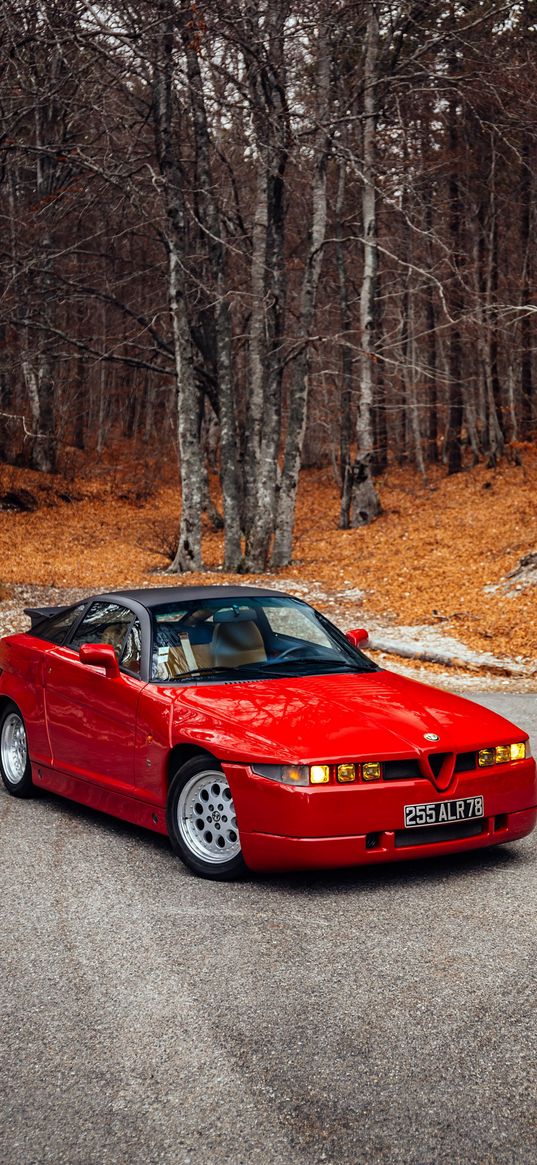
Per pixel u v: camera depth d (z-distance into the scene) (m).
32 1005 3.46
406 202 29.34
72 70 19.62
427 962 3.79
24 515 37.16
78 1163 2.53
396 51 25.62
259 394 29.81
